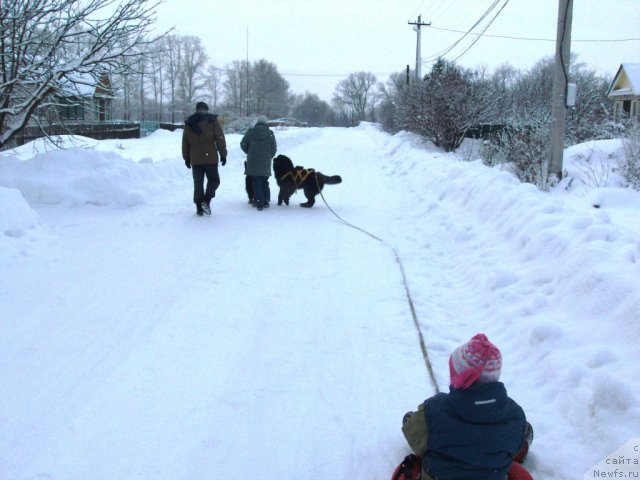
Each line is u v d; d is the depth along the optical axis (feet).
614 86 131.34
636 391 11.28
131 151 68.90
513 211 24.00
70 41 33.55
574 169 40.34
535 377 13.61
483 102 68.54
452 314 18.10
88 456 11.02
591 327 14.26
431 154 55.36
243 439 11.69
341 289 20.08
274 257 23.65
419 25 130.52
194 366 14.53
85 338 15.88
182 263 22.54
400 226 29.55
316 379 14.01
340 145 94.48
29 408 12.50
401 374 14.25
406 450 11.40
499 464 9.18
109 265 22.06
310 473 10.76
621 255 16.19
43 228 25.31
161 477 10.53
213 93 297.94
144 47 37.76
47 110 37.86
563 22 35.88
